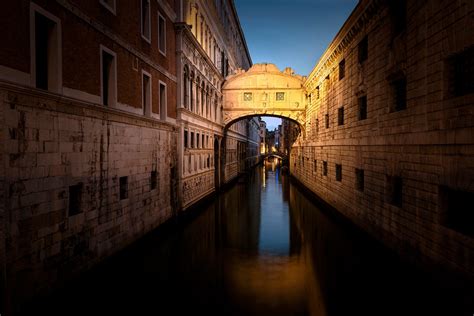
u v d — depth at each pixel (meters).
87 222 9.61
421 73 9.82
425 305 8.18
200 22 23.23
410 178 10.46
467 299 7.70
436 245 9.04
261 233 15.84
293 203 24.69
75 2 9.11
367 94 14.34
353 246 13.64
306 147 30.95
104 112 10.56
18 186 7.11
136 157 12.98
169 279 10.02
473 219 7.99
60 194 8.45
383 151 12.59
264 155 123.25
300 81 31.25
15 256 7.00
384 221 12.47
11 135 6.93
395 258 11.51
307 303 8.38
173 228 16.45
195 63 21.41
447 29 8.54
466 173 7.80
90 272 9.71
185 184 19.33
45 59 8.42
